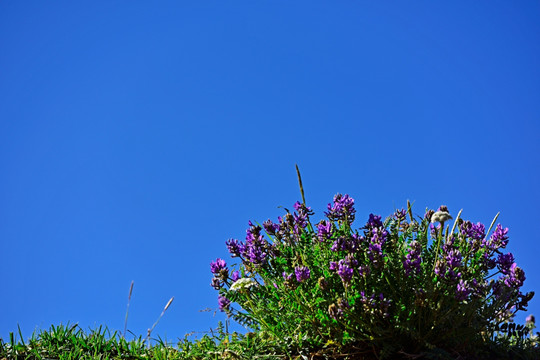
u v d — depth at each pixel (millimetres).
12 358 4363
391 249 4285
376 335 4086
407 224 4926
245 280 4359
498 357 4297
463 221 4766
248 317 4629
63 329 4883
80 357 4383
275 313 4500
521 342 4453
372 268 4262
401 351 4070
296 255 4539
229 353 4438
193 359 4508
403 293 4148
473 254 4617
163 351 4629
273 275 4703
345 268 3908
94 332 4852
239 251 4797
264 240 4789
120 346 4758
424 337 4062
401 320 4172
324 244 4598
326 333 4262
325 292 4258
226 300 4730
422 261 4500
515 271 4367
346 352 4207
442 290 4219
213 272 4758
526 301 4387
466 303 4367
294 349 4328
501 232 4535
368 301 3938
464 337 4250
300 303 4176
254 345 4500
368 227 4473
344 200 4723
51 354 4496
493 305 4328
